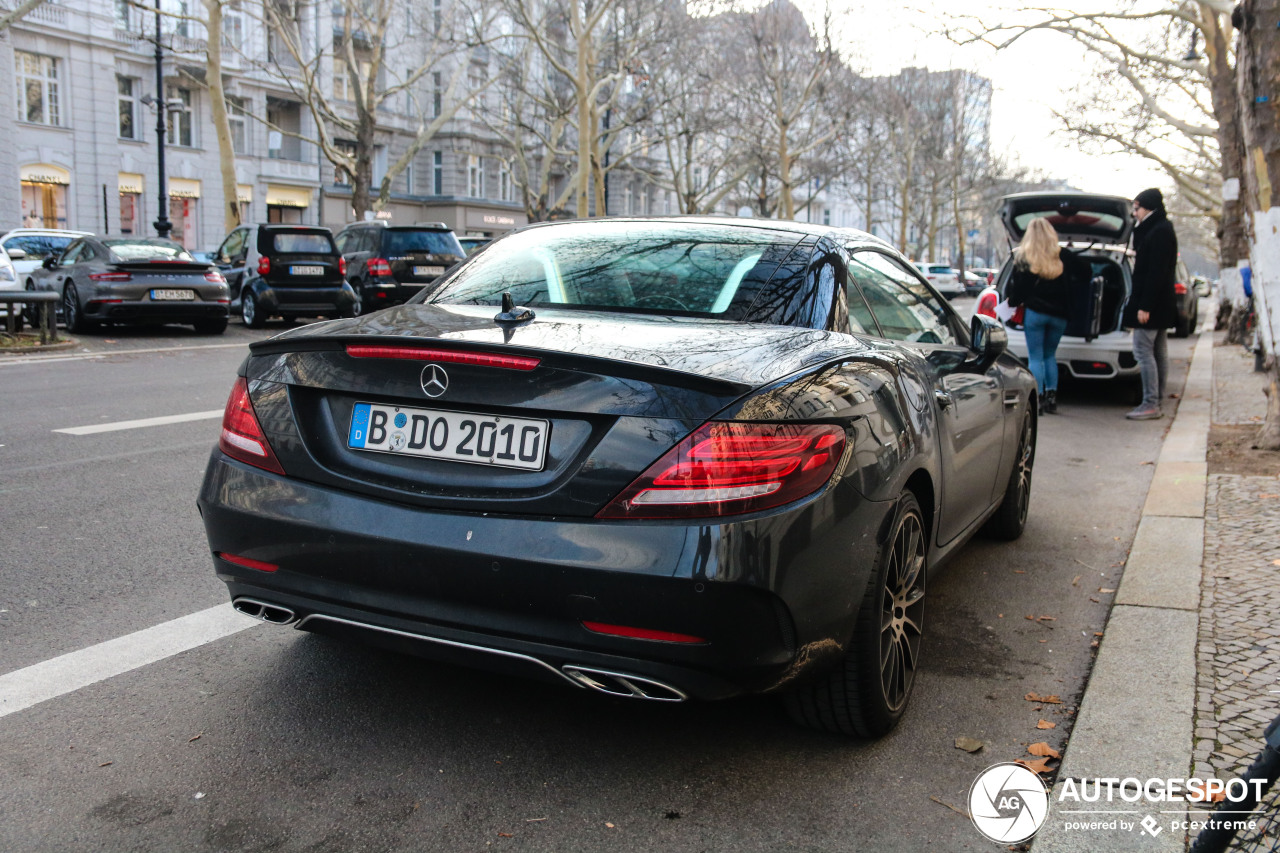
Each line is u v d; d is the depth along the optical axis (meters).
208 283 14.85
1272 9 6.29
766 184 45.03
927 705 3.11
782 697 2.80
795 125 46.06
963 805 2.52
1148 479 6.66
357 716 2.91
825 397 2.49
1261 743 2.78
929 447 3.04
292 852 2.24
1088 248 10.16
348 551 2.51
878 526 2.62
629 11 31.75
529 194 36.75
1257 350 12.17
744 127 39.41
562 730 2.86
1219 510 5.42
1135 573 4.34
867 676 2.67
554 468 2.36
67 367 10.91
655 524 2.26
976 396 3.85
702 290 3.07
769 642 2.34
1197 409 9.43
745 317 2.95
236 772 2.57
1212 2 10.17
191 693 3.03
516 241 3.68
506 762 2.67
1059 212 10.33
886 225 80.19
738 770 2.66
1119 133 22.22
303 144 44.34
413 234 19.00
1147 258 9.08
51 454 6.29
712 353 2.50
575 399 2.34
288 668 3.23
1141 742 2.79
